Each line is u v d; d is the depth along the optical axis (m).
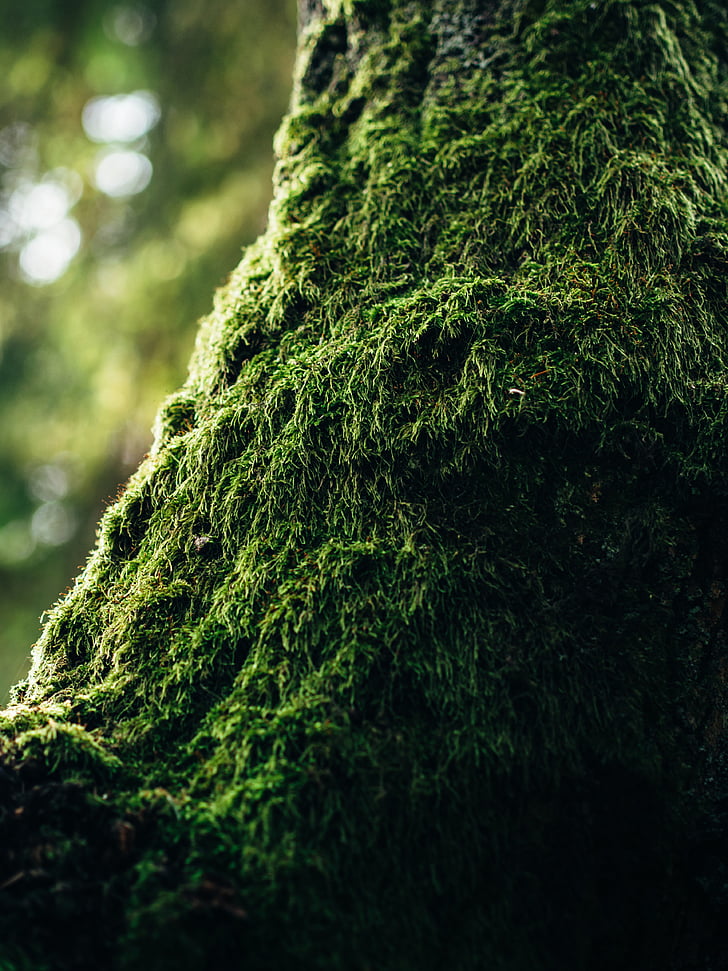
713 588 1.05
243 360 1.14
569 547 1.05
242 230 2.35
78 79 2.45
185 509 1.09
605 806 1.00
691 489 1.06
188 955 0.93
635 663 1.03
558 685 1.01
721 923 1.01
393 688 1.01
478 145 1.16
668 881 1.00
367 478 1.06
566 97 1.16
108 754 1.01
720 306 1.09
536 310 1.08
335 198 1.17
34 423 2.79
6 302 2.79
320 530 1.06
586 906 0.98
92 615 1.08
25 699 1.06
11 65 2.34
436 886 0.97
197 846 0.97
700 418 1.06
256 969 0.94
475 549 1.04
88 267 2.66
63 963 0.93
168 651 1.05
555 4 1.19
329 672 1.01
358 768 0.99
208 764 1.00
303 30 1.31
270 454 1.07
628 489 1.06
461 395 1.06
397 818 0.98
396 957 0.96
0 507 2.85
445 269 1.12
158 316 2.43
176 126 2.50
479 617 1.03
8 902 0.94
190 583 1.07
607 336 1.07
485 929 0.97
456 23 1.21
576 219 1.12
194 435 1.10
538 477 1.06
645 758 1.01
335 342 1.11
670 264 1.09
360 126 1.21
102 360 2.55
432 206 1.15
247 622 1.04
